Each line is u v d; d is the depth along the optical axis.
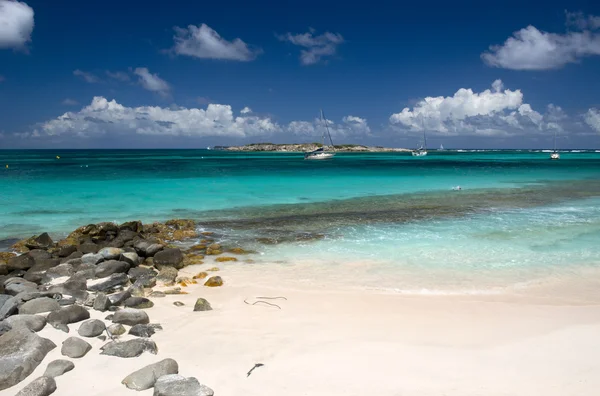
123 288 9.84
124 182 34.94
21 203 22.91
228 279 10.60
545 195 26.55
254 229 16.61
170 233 15.76
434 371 5.85
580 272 10.91
